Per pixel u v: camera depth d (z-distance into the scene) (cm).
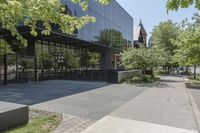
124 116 851
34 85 1912
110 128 697
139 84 2119
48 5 593
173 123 767
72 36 2186
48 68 2433
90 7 2573
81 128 691
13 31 731
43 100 1174
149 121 786
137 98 1294
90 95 1386
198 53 2005
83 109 969
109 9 3266
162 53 2788
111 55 3794
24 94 1382
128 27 4388
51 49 2511
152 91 1628
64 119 791
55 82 2198
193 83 2047
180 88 1861
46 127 669
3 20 639
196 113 920
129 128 701
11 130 634
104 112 919
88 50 3259
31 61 2197
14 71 2053
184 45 2064
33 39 2227
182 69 5838
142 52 2348
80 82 2219
